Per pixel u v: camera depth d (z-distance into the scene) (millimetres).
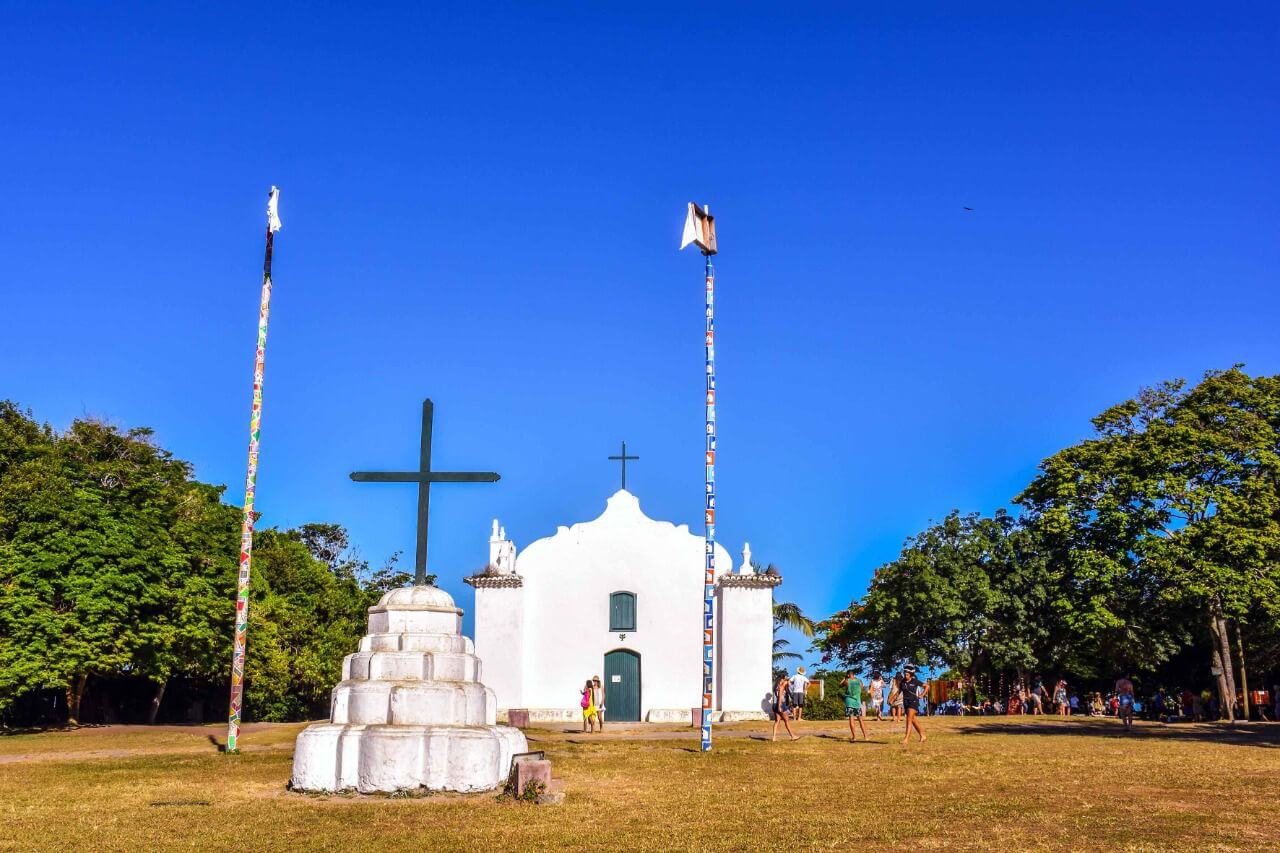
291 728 38656
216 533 47031
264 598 52094
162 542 42094
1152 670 49719
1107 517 39750
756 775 21953
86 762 24734
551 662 46938
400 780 18547
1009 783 19969
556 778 21578
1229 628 45812
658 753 26812
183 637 41750
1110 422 46312
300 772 19062
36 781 21062
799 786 20078
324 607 57594
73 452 44594
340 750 18922
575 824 15852
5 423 43906
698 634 46750
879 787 19734
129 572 39969
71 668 37594
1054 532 40781
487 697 20328
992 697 53781
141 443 48875
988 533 51875
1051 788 19172
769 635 46156
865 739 31141
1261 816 15969
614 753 26812
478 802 17859
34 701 44469
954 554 51469
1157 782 19906
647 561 47469
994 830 14961
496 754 19047
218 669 46750
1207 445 40156
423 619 20281
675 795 18891
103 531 39875
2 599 37094
